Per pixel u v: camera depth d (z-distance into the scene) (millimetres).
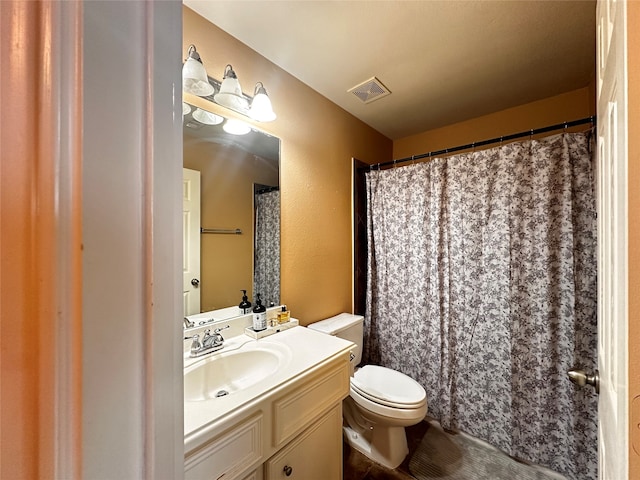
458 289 1728
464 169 1709
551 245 1439
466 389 1703
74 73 277
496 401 1590
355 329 1840
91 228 281
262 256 1497
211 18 1223
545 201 1444
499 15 1212
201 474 696
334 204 1958
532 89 1789
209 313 1278
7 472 276
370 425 1579
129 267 308
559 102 1850
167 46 353
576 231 1387
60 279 272
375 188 2150
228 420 748
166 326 346
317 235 1820
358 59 1498
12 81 276
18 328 276
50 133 273
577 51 1438
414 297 1931
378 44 1391
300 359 1082
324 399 1084
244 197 1415
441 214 1800
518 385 1523
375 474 1442
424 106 1999
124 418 306
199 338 1185
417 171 1920
